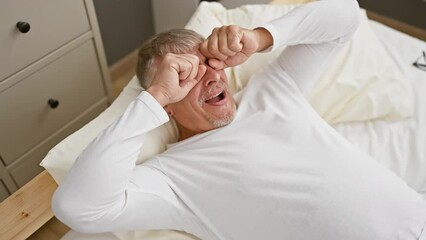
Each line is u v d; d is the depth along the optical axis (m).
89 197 0.81
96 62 1.60
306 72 1.14
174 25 2.22
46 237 1.23
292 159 0.98
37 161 1.55
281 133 1.01
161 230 1.06
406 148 1.27
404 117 1.33
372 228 0.93
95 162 0.80
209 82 1.01
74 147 1.05
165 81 0.87
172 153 1.03
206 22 1.35
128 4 2.10
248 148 0.99
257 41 0.99
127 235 1.05
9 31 1.23
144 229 0.98
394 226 0.93
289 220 0.95
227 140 1.00
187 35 1.05
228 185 0.96
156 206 0.95
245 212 0.96
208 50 0.96
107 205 0.84
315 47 1.12
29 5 1.25
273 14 1.43
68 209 0.81
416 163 1.23
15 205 1.04
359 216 0.93
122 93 1.20
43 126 1.50
